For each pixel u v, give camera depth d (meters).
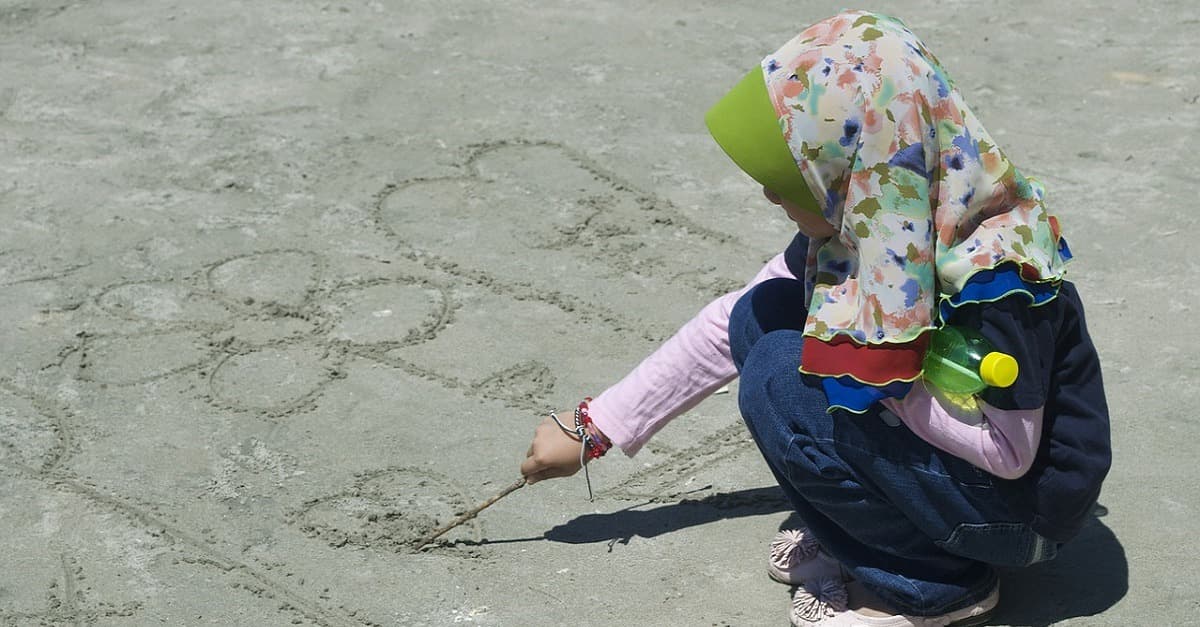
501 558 2.86
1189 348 3.57
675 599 2.72
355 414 3.40
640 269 4.08
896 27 2.27
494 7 6.24
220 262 4.14
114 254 4.20
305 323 3.81
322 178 4.68
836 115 2.22
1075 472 2.34
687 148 4.87
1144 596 2.65
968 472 2.35
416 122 5.09
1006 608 2.63
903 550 2.47
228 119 5.14
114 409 3.43
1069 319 2.34
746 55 5.66
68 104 5.29
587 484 3.07
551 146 4.89
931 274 2.23
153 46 5.82
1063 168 4.64
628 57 5.66
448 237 4.28
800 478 2.46
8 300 3.94
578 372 3.57
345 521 2.99
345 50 5.76
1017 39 5.76
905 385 2.24
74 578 2.82
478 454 3.23
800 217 2.37
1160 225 4.24
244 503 3.06
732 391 3.47
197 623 2.68
